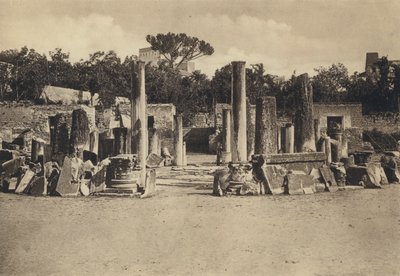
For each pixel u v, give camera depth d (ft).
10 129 150.92
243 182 56.39
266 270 27.50
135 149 60.80
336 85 178.70
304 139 65.57
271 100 63.46
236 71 63.21
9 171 65.51
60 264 29.32
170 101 185.47
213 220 40.55
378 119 159.43
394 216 41.45
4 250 32.37
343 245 32.32
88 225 39.52
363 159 78.89
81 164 60.08
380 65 158.51
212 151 160.97
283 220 40.14
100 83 169.68
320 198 52.08
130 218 42.14
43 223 40.34
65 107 152.76
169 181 74.43
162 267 28.37
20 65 164.55
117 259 30.07
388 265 28.09
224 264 28.60
